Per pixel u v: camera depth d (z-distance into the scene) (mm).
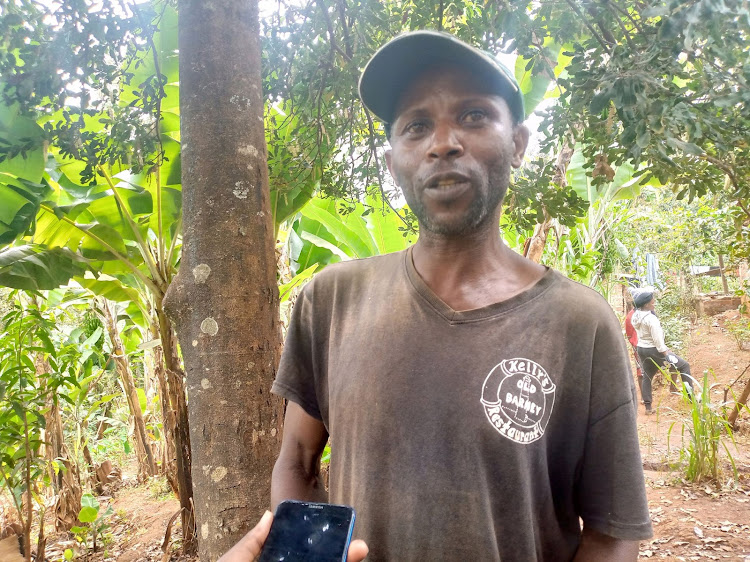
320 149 2916
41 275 3473
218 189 2023
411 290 1089
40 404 4383
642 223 9984
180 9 2119
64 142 2279
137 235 3926
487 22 2152
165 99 3348
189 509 4438
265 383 2033
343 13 2572
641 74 1366
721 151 1603
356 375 1069
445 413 972
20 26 2125
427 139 1073
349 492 1054
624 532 999
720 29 1312
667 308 10469
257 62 2178
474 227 1070
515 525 952
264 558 886
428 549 953
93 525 5352
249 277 2029
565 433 1030
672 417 6949
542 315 1027
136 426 7422
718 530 3824
